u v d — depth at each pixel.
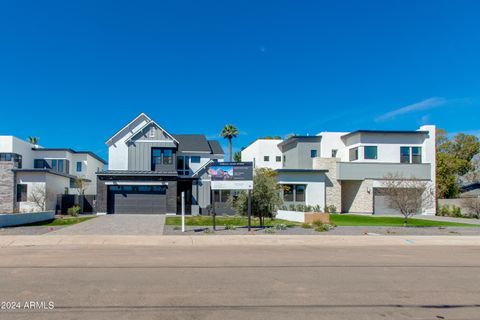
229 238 16.52
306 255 12.67
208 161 36.56
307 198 35.94
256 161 48.62
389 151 37.81
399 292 7.77
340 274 9.52
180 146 39.31
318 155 40.88
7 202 32.19
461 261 11.80
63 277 8.86
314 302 6.96
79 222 23.41
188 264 10.74
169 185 32.69
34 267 10.11
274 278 8.95
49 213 26.12
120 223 22.80
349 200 38.75
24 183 32.59
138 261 11.16
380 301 7.09
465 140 52.50
